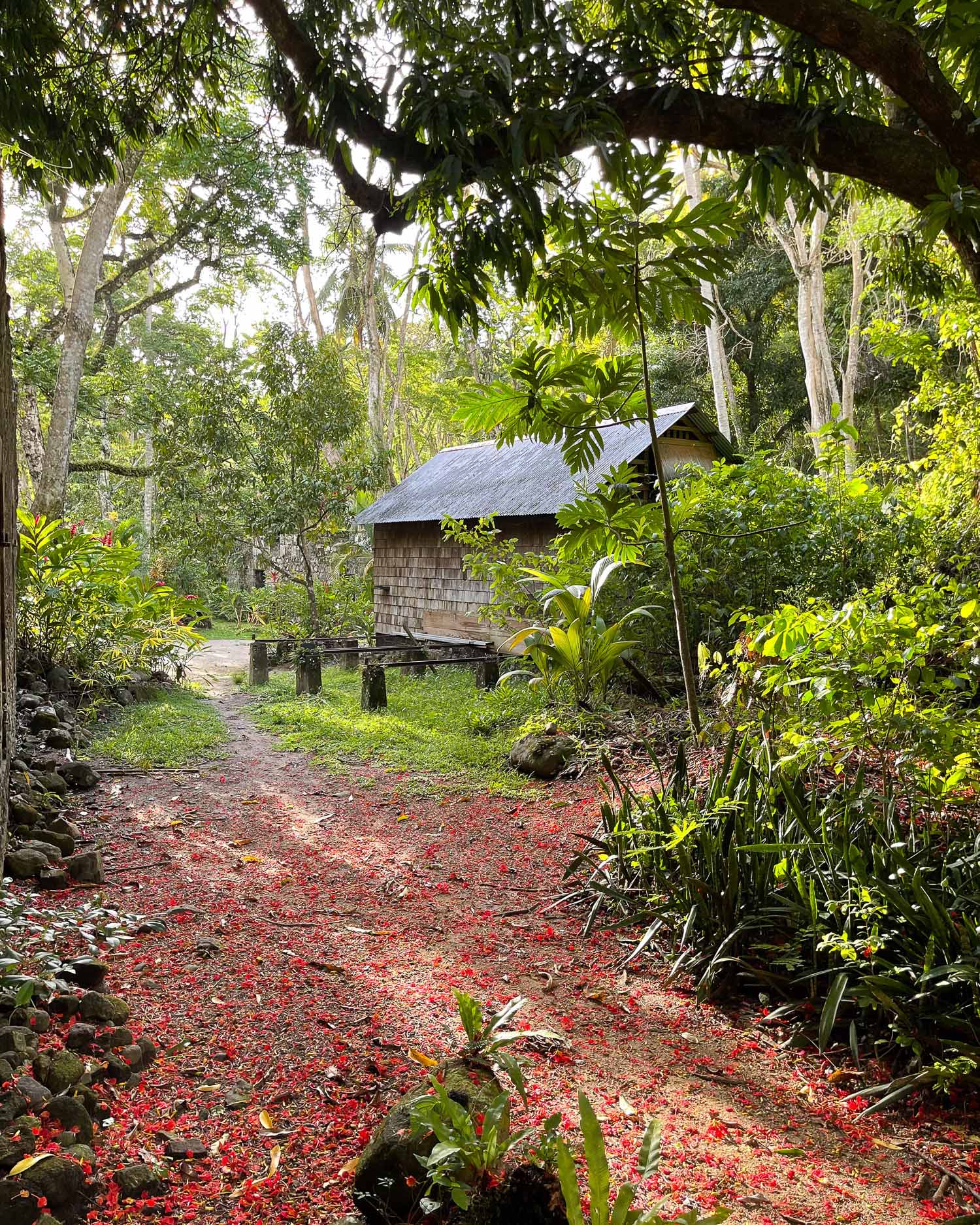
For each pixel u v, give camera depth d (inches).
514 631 397.7
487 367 1081.4
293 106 136.8
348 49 126.3
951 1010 103.0
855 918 115.5
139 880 166.1
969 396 336.5
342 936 144.0
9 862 155.5
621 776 227.8
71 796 218.7
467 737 297.1
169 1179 79.9
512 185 117.7
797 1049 110.9
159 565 806.5
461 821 213.3
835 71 136.4
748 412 932.0
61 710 281.1
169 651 394.0
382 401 964.6
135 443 1135.6
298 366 540.4
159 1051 103.6
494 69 117.4
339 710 358.0
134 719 309.4
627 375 177.9
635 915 141.9
